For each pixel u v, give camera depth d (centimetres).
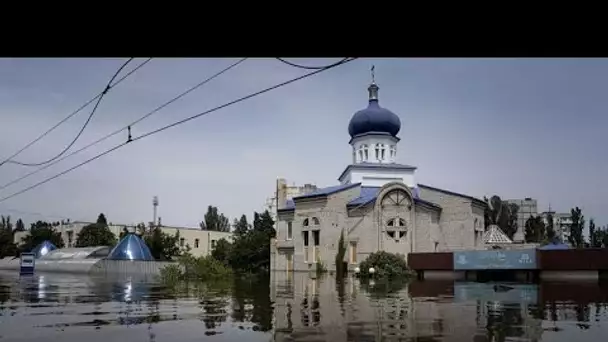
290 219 5919
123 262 5428
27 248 9831
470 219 5506
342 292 2700
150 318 1627
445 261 4097
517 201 12419
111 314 1736
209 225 11969
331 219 5416
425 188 5791
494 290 2723
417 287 3055
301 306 1970
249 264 6506
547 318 1571
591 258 3659
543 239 8831
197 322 1534
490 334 1289
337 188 5734
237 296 2459
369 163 6184
